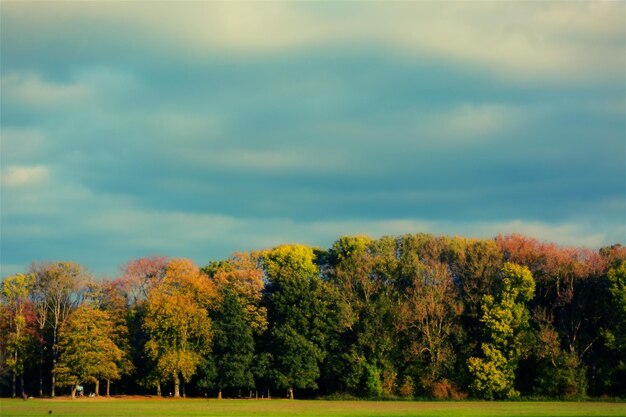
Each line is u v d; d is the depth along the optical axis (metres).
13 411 76.19
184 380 120.88
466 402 98.62
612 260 108.31
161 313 113.12
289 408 83.88
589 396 102.81
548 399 100.81
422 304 109.88
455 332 109.06
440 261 116.25
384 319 113.88
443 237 120.19
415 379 110.38
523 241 115.00
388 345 111.62
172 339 114.62
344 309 114.00
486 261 111.69
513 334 105.00
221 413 73.75
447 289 112.00
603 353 105.50
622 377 102.56
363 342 111.38
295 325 115.69
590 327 107.62
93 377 112.44
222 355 116.19
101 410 78.94
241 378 113.31
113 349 113.94
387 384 110.00
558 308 110.00
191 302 116.62
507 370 103.44
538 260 111.62
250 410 79.38
